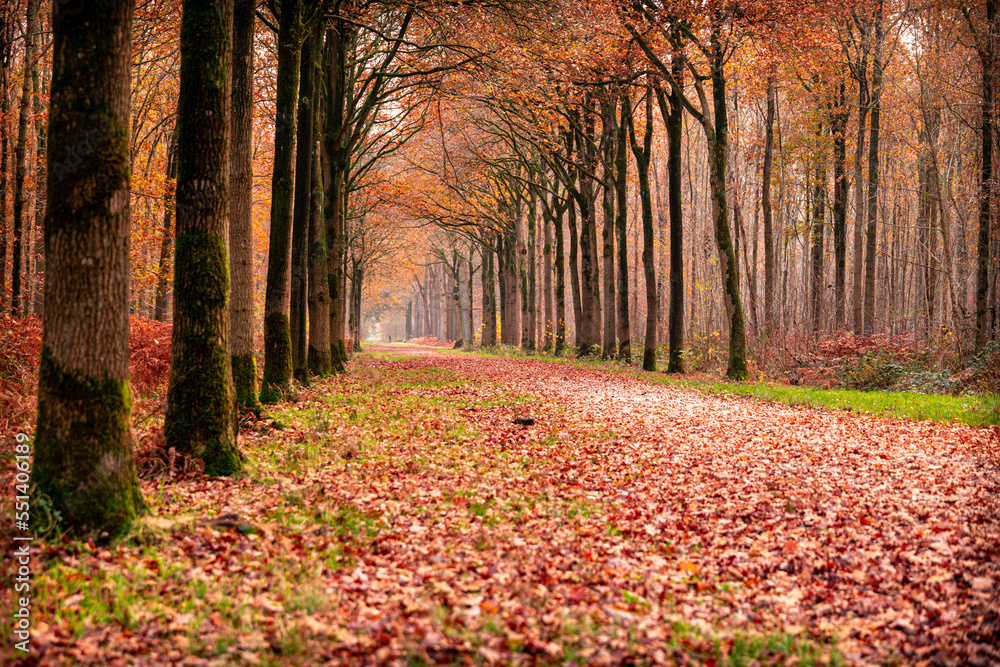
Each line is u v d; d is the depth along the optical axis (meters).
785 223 37.28
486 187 42.41
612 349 32.22
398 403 14.64
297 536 5.81
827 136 27.91
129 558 5.00
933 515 6.32
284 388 14.02
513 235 46.66
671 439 10.80
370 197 37.47
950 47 23.11
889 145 33.09
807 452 9.58
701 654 3.86
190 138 7.47
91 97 5.14
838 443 10.19
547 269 41.69
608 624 4.21
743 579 5.08
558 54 19.06
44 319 5.27
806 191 31.23
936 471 8.09
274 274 14.12
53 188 5.16
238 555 5.29
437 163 35.97
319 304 19.52
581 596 4.65
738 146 33.56
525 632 4.06
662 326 45.44
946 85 23.03
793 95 28.38
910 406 13.84
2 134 15.81
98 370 5.29
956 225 26.23
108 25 5.18
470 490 7.58
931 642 3.94
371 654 3.76
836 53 23.45
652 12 22.02
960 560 5.11
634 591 4.82
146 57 22.34
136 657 3.69
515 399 15.91
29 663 3.50
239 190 11.05
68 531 5.15
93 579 4.57
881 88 26.31
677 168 24.58
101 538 5.20
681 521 6.50
